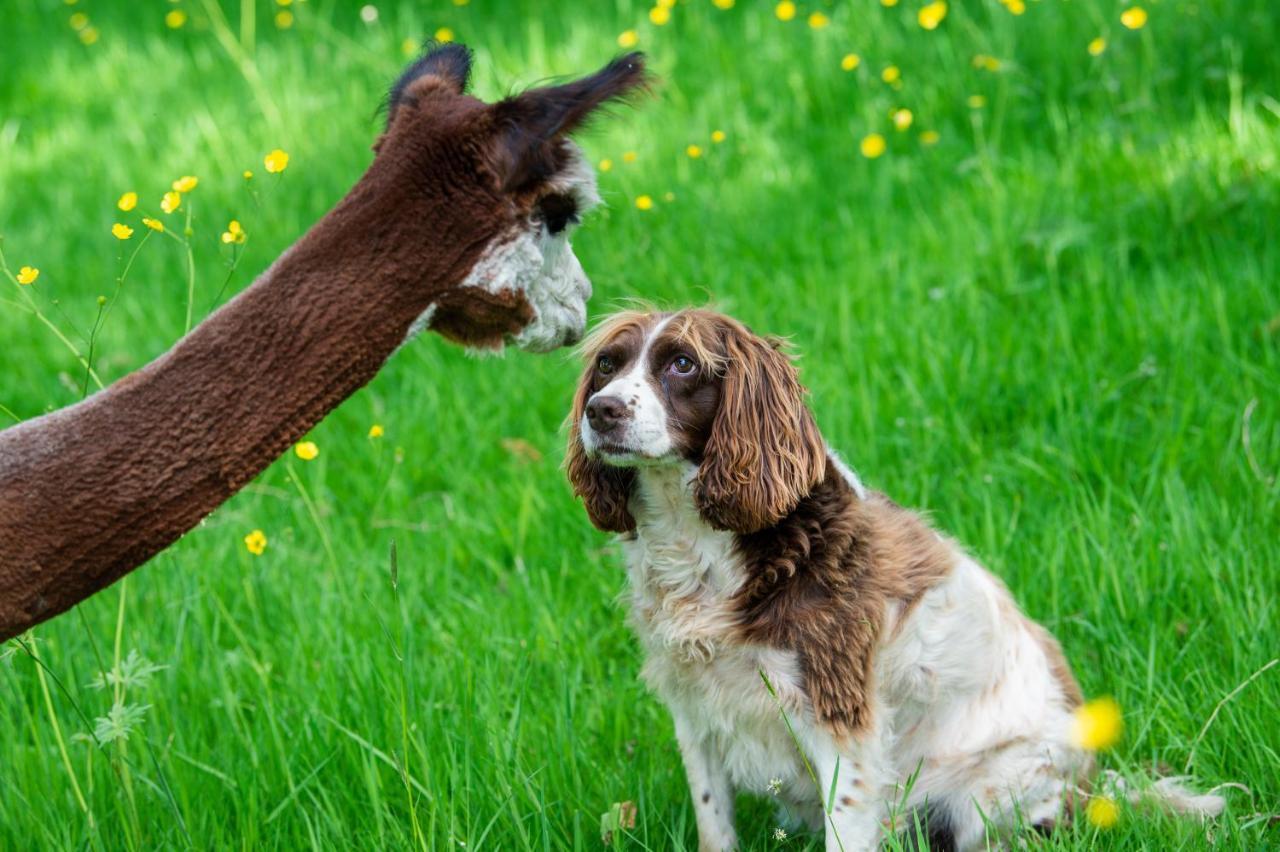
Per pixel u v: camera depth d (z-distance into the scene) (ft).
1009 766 16.43
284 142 37.45
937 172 31.22
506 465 24.61
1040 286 26.66
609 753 17.99
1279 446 21.86
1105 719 16.12
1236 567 19.47
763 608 15.40
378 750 16.93
